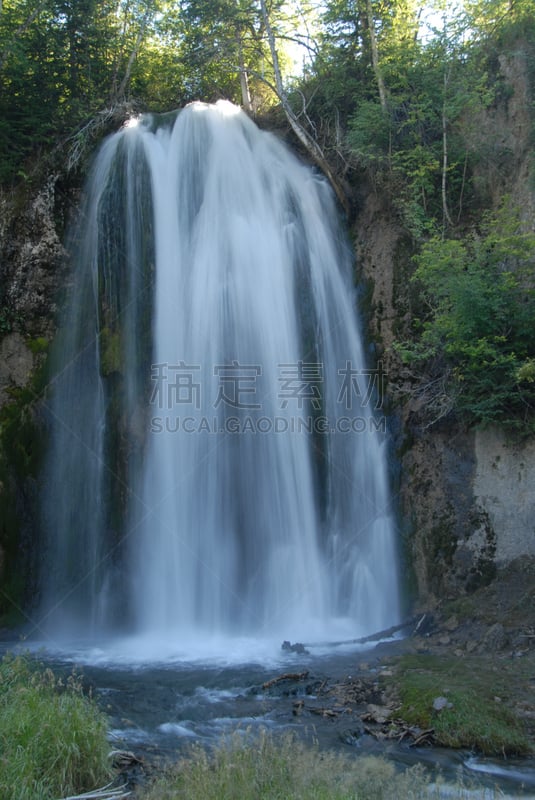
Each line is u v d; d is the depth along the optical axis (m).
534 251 12.58
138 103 17.91
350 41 17.73
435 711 7.63
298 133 16.25
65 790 5.58
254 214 15.05
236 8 18.52
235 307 13.94
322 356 14.41
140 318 14.32
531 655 9.73
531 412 12.08
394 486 13.40
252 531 13.12
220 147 15.45
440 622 11.52
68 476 14.11
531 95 14.62
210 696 8.57
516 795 6.05
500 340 12.10
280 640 11.84
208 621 12.78
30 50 17.58
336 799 5.31
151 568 13.23
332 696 8.51
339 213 15.96
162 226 14.71
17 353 14.88
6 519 13.90
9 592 13.65
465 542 12.26
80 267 15.24
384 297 14.64
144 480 13.55
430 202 14.99
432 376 13.47
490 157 14.76
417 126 15.47
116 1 19.66
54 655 11.05
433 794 5.84
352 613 12.91
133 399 13.93
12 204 15.58
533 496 11.77
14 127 16.58
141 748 6.88
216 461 13.34
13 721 5.95
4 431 14.28
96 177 15.64
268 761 5.91
